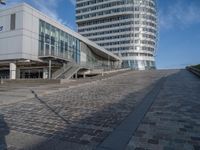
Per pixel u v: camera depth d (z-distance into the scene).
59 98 11.98
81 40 40.19
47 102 10.79
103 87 16.75
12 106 9.85
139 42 96.88
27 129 6.09
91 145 4.75
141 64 95.19
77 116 7.50
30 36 26.62
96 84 19.41
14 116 7.78
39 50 28.12
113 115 7.42
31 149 4.60
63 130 5.91
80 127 6.14
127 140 4.98
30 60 26.95
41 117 7.53
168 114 7.31
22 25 25.53
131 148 4.52
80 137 5.30
